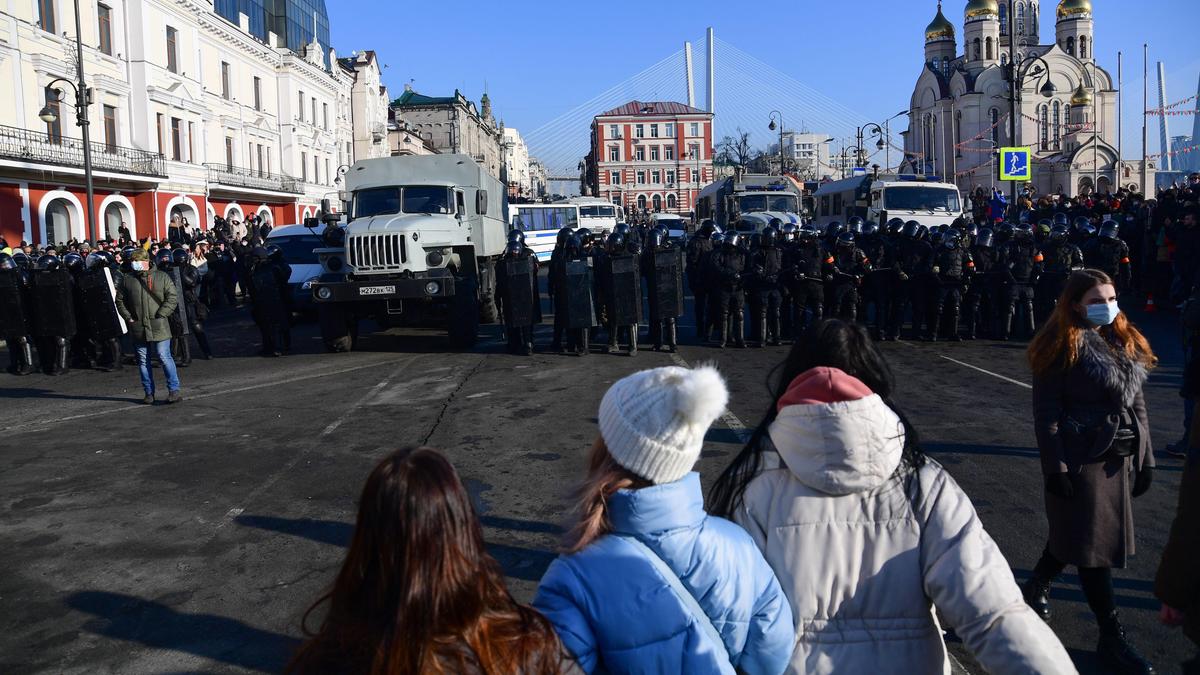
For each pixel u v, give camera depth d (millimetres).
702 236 16344
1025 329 14172
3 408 10773
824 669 2160
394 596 1722
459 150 87688
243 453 8039
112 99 34156
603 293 13648
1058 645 2006
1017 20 71938
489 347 14938
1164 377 10742
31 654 4289
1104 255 15039
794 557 2195
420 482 1734
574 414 9266
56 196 30516
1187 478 2848
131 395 11328
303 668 1770
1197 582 2771
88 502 6707
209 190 41312
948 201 25578
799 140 122438
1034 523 5715
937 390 10227
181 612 4723
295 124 51781
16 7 28531
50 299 13195
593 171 105312
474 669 1693
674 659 1856
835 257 14281
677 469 1920
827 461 2137
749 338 15250
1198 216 14789
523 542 5574
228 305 24578
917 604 2188
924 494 2211
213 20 42000
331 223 15664
